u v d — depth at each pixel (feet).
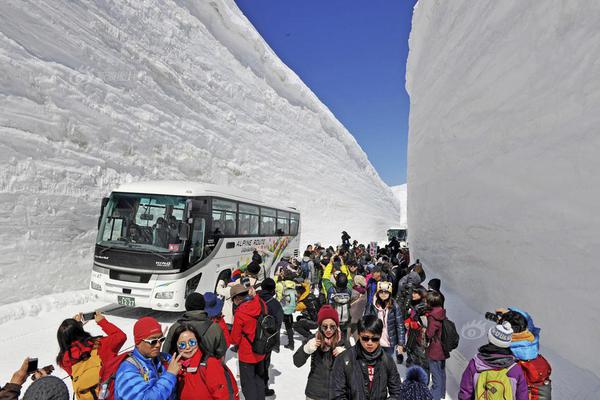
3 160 27.73
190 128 63.57
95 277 24.94
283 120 102.68
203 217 26.91
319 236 96.68
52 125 33.04
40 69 33.83
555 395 10.66
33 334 21.81
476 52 22.11
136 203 26.12
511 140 16.14
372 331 7.96
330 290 19.31
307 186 99.81
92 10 49.57
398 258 45.39
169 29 72.18
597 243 10.44
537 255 13.44
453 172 25.08
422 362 14.90
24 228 28.12
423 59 40.42
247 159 81.41
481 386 8.56
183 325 8.54
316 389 10.12
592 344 10.47
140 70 55.26
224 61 89.25
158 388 7.43
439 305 14.26
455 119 24.95
